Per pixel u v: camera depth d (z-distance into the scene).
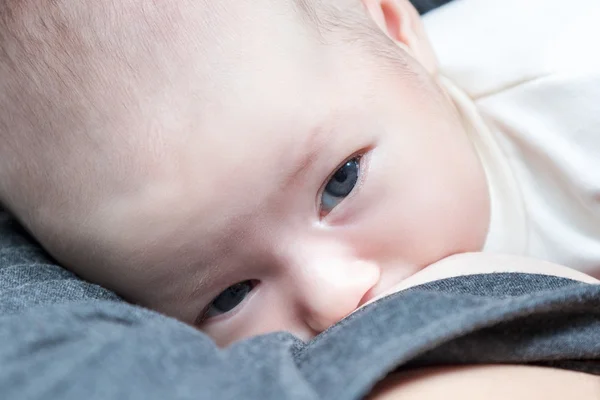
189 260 0.70
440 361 0.48
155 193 0.67
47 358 0.39
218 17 0.68
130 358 0.38
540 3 0.86
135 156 0.67
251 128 0.66
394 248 0.72
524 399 0.45
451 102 0.85
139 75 0.67
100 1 0.68
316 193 0.70
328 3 0.77
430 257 0.73
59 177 0.70
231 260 0.71
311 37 0.72
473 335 0.48
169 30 0.67
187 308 0.75
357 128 0.71
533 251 0.85
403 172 0.72
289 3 0.72
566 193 0.82
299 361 0.46
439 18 0.93
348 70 0.72
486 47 0.87
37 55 0.69
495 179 0.84
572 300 0.48
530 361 0.50
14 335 0.41
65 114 0.68
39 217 0.74
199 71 0.67
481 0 0.90
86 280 0.75
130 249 0.70
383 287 0.71
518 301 0.47
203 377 0.38
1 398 0.36
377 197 0.71
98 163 0.68
